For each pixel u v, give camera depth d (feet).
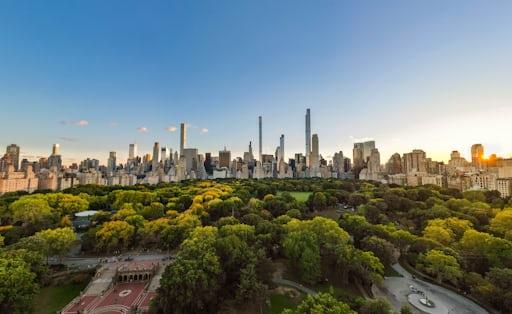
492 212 461.37
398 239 349.20
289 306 238.48
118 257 344.08
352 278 285.43
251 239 326.03
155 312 218.38
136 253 361.51
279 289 267.39
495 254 286.46
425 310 229.86
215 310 231.09
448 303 242.78
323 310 153.89
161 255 353.92
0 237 316.81
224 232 326.03
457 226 371.76
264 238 329.72
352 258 280.51
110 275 290.76
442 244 331.98
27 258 245.24
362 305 194.49
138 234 381.81
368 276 261.85
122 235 355.15
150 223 395.75
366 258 278.26
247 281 225.56
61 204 517.55
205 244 260.62
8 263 217.15
